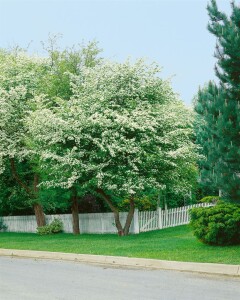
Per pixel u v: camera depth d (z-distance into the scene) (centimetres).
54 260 1462
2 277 1145
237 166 1258
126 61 2056
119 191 2030
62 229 2519
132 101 2031
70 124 1962
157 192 2223
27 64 2639
